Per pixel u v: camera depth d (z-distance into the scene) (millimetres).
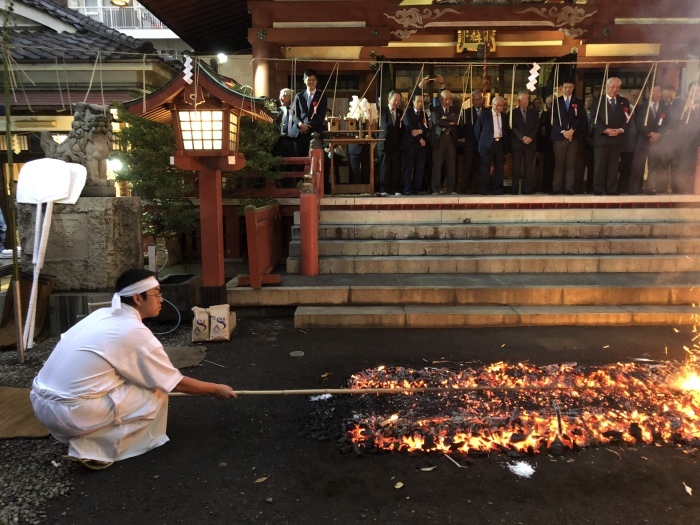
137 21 21219
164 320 6668
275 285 7145
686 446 3643
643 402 4258
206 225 6434
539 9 11680
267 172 9039
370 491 3182
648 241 8273
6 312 6055
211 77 5645
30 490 3203
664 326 6441
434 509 3002
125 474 3379
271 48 11930
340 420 4078
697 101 9828
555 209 9117
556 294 6836
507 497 3104
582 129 9984
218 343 6000
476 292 6863
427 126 10438
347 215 9180
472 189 11641
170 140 7953
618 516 2918
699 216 9008
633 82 12703
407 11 11695
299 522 2906
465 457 3525
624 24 11859
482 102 10328
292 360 5434
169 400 4488
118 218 6555
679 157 10125
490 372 4965
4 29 5344
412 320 6480
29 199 5910
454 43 12594
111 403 3418
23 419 4059
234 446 3730
